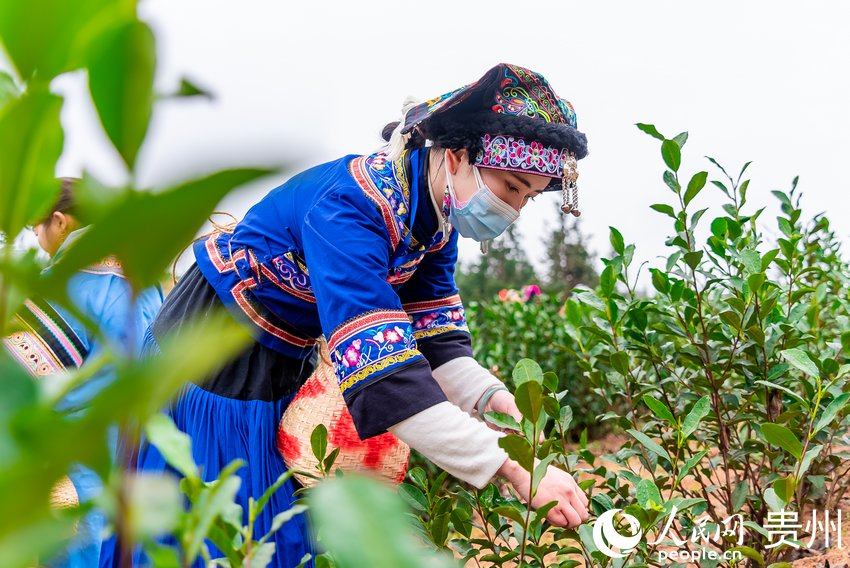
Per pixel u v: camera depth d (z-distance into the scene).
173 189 0.27
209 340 0.30
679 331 1.84
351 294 1.44
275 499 1.56
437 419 1.37
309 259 1.52
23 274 0.31
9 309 0.43
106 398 0.30
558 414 1.44
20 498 0.30
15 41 0.34
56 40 0.34
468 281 27.78
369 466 1.61
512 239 28.97
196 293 1.67
